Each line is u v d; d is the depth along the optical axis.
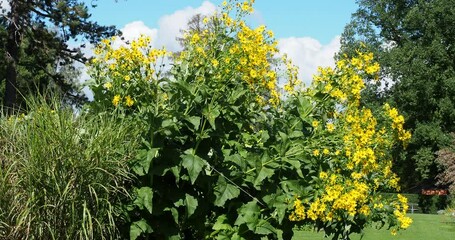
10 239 4.38
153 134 4.71
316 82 5.50
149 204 4.68
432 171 36.78
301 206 4.94
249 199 5.21
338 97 5.35
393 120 5.82
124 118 5.04
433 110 34.34
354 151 5.35
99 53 5.29
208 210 5.25
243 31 5.21
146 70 5.05
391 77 33.50
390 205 5.70
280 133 5.02
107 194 4.52
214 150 5.05
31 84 19.58
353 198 5.02
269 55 5.47
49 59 20.00
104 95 5.19
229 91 5.14
